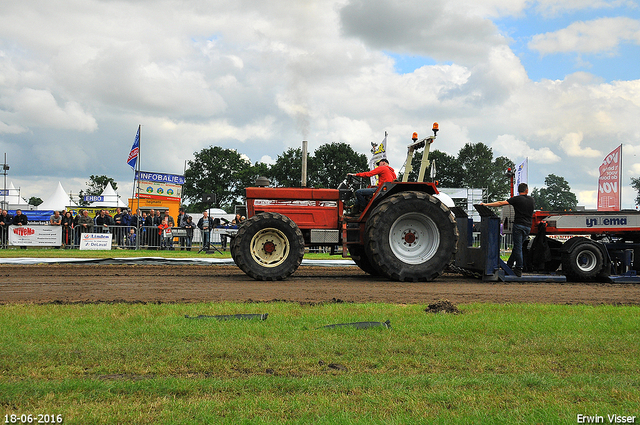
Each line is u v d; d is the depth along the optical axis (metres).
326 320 4.66
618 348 3.85
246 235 8.19
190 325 4.37
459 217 9.91
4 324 4.34
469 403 2.71
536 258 9.70
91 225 17.53
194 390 2.85
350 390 2.89
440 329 4.34
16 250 16.12
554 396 2.84
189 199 73.62
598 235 9.96
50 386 2.84
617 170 19.00
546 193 88.19
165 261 11.88
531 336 4.18
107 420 2.42
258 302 5.77
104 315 4.79
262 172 70.69
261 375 3.16
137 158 24.03
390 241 8.51
